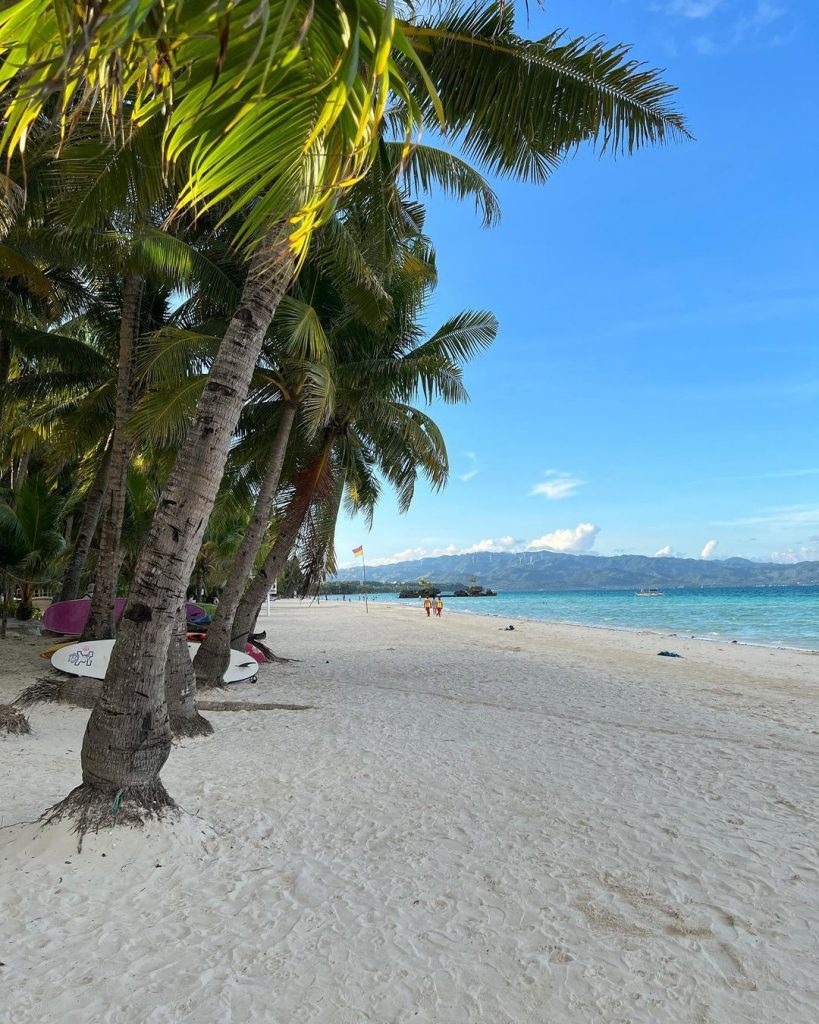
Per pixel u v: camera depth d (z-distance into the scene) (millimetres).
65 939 2932
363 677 12867
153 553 4027
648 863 4023
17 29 1341
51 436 16484
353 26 1494
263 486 11250
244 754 6496
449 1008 2547
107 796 3908
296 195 2170
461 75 5145
